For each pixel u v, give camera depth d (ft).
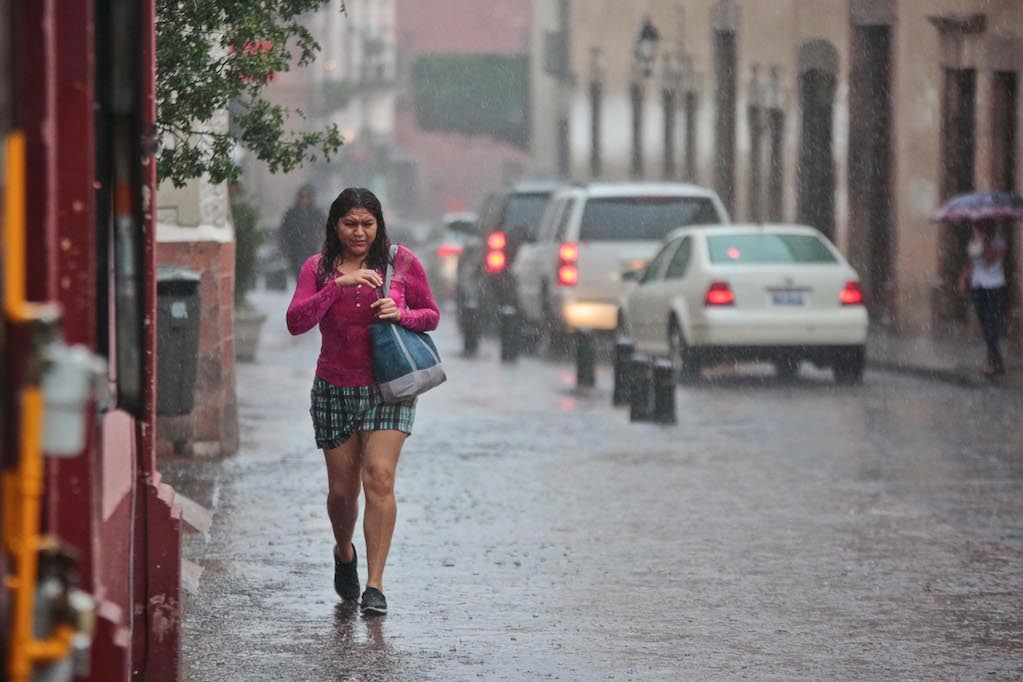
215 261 117.39
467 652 65.26
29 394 26.48
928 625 70.44
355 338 70.95
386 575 79.97
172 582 57.41
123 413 53.42
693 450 127.13
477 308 230.07
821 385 182.91
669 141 375.45
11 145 26.73
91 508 38.42
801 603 74.43
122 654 40.52
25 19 31.35
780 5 308.81
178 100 87.56
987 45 238.07
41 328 26.99
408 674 61.98
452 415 151.02
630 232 221.05
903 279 259.60
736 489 107.65
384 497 71.15
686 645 66.59
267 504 99.35
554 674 62.08
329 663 63.46
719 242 186.60
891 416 151.94
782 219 310.65
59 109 38.52
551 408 158.10
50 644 27.32
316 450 123.65
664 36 376.68
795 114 301.43
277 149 90.79
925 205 253.85
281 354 224.94
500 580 78.89
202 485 105.81
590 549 86.79
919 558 84.89
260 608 72.74
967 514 98.73
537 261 237.45
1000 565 83.30
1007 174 237.66
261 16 89.71
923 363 199.31
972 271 186.80
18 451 27.58
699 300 183.42
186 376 105.91
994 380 182.50
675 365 190.60
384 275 71.31
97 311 47.62
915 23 257.14
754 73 322.96
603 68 428.15
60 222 38.37
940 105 250.57
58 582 27.99
